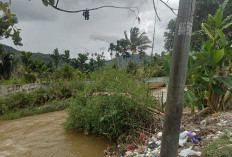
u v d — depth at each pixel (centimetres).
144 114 466
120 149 397
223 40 504
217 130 327
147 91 500
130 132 446
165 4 145
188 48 149
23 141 539
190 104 505
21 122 803
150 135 412
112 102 486
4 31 113
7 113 931
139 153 329
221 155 233
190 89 554
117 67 699
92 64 3816
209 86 483
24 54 2097
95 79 672
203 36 1514
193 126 384
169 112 156
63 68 1752
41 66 2156
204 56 448
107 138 512
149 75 591
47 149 468
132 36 3356
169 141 158
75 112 574
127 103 473
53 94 1162
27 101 1066
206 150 257
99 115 495
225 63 526
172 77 153
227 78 457
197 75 491
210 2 1492
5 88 1030
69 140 521
